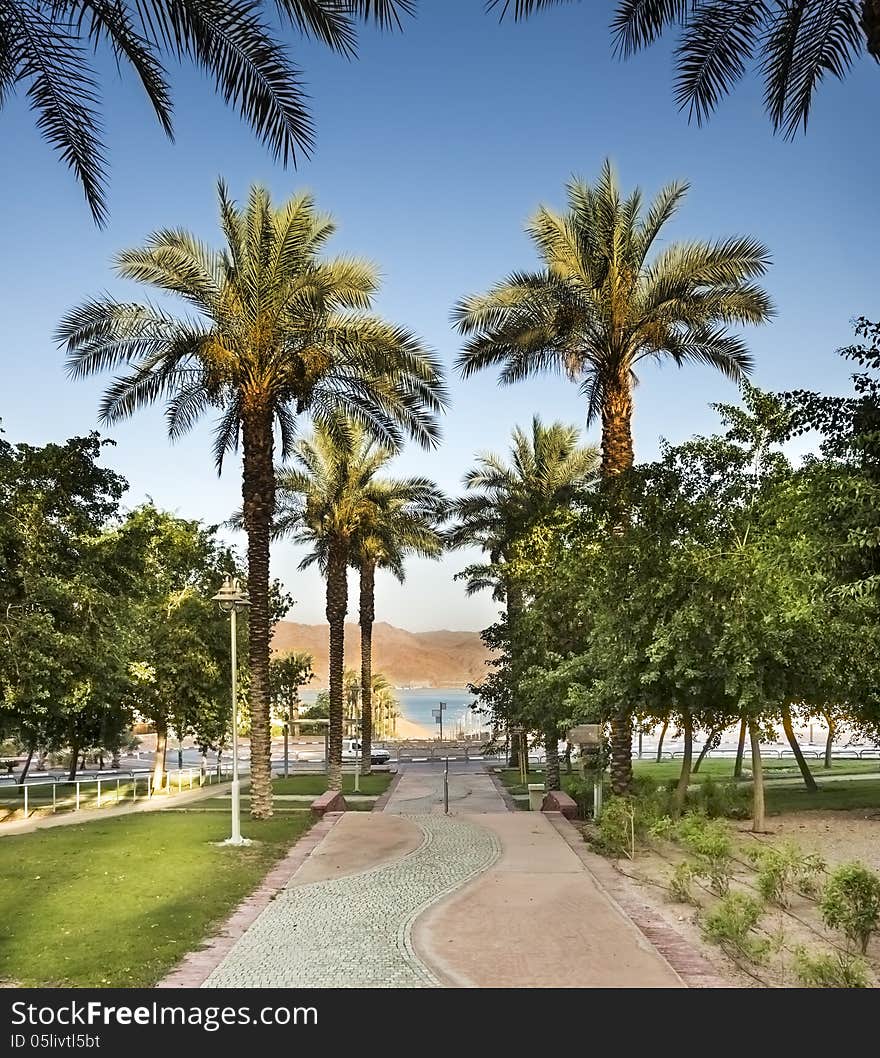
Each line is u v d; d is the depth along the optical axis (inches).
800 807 858.8
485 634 1350.9
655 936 383.9
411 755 2556.6
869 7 265.9
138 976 326.3
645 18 386.9
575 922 410.6
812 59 381.7
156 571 1339.8
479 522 1301.7
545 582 957.2
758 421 674.2
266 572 820.6
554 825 759.1
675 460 703.7
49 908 439.5
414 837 694.5
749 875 525.0
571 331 760.3
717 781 1232.2
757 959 337.7
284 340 810.2
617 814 627.2
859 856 585.9
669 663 661.9
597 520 734.5
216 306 791.7
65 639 908.6
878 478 372.5
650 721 886.4
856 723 949.8
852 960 329.7
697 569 629.9
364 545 1626.5
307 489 1322.6
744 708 647.8
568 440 1263.5
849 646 578.2
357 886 504.4
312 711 4037.9
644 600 664.4
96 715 1203.2
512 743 1603.1
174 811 992.2
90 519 1020.5
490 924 407.8
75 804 1143.0
